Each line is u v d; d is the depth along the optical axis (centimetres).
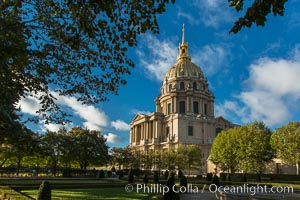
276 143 7038
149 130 14438
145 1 937
